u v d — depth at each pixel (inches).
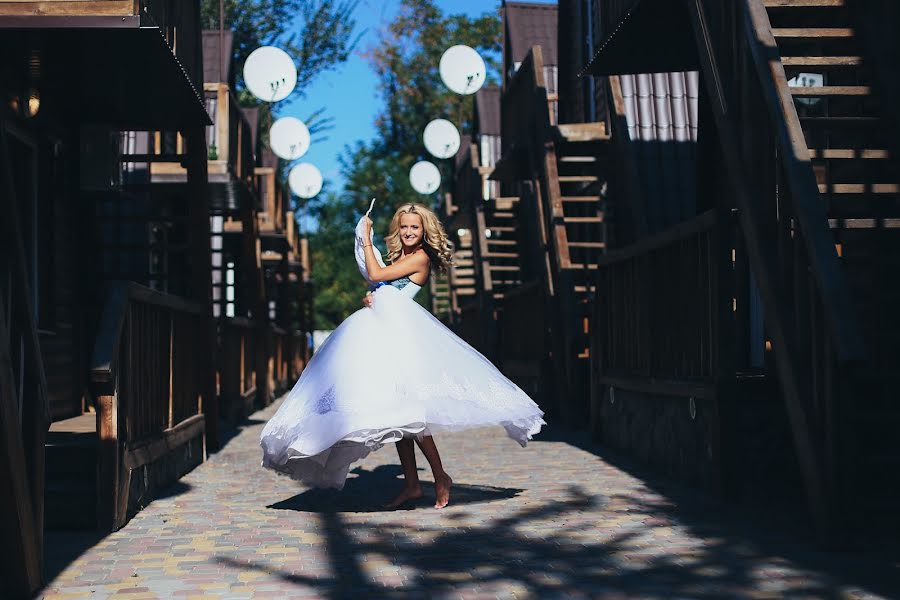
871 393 268.8
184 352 318.0
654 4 316.5
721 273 245.3
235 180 502.0
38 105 297.0
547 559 180.4
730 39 270.8
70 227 358.0
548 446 374.9
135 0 248.7
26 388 166.6
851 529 188.9
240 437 433.1
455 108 1775.3
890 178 281.7
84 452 232.2
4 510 151.9
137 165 500.1
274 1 1513.3
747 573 168.7
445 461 329.7
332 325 1589.6
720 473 240.8
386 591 159.2
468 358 233.1
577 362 451.2
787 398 211.3
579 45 660.7
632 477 286.7
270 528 214.8
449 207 867.4
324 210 1736.0
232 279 737.6
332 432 216.1
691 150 488.4
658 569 172.1
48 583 167.8
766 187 240.5
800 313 210.7
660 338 301.3
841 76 307.6
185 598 156.8
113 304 224.1
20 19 244.7
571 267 476.4
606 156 526.6
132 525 221.6
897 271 279.9
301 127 613.6
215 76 824.3
